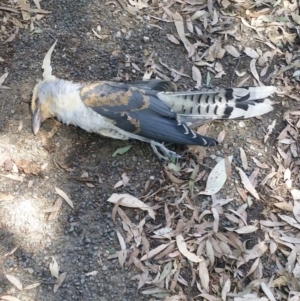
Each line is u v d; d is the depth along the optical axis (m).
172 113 1.27
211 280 1.20
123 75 1.44
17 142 1.32
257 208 1.29
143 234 1.23
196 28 1.55
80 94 1.26
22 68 1.42
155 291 1.17
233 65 1.50
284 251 1.24
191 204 1.28
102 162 1.31
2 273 1.17
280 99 1.46
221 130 1.39
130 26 1.53
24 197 1.25
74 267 1.19
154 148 1.30
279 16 1.60
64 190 1.27
